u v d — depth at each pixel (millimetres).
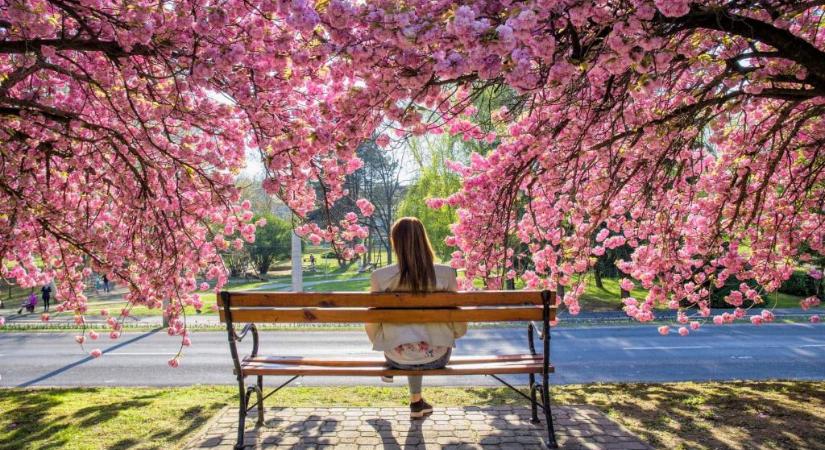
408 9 3459
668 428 4559
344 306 3715
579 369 11180
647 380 10133
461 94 5293
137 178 5484
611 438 3930
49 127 5062
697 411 5191
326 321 3730
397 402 5945
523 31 3113
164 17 4445
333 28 3623
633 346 13984
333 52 3701
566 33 3826
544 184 5723
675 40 4727
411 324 3783
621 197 7324
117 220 6914
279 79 5043
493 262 6449
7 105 5203
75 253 6559
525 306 3736
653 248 7609
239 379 3865
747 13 4102
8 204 5410
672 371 10992
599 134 5914
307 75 4973
